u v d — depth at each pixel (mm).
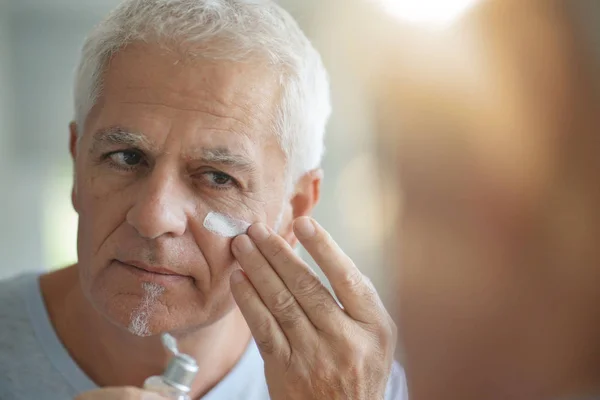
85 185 1051
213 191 1034
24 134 2936
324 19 2602
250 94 1026
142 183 1008
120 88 1021
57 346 1181
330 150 2660
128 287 1008
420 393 598
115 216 1012
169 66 1003
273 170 1083
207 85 1002
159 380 869
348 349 991
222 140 999
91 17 2969
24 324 1194
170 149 991
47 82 2957
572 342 520
